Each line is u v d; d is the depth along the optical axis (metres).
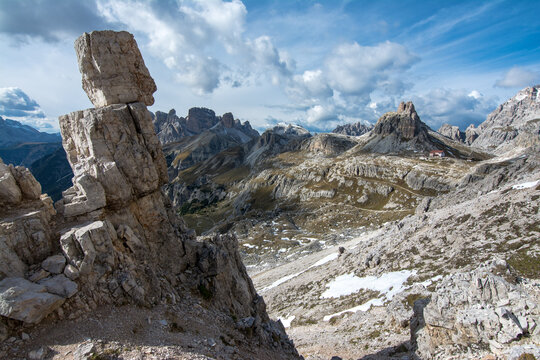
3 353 14.68
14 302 15.22
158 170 28.08
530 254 44.94
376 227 195.75
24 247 18.66
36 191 21.47
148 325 19.19
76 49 26.31
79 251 19.22
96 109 24.20
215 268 28.66
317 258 119.12
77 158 26.38
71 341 15.98
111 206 23.61
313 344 44.06
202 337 20.75
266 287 101.12
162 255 27.00
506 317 20.83
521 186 73.12
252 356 22.47
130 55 26.72
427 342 25.45
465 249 56.19
